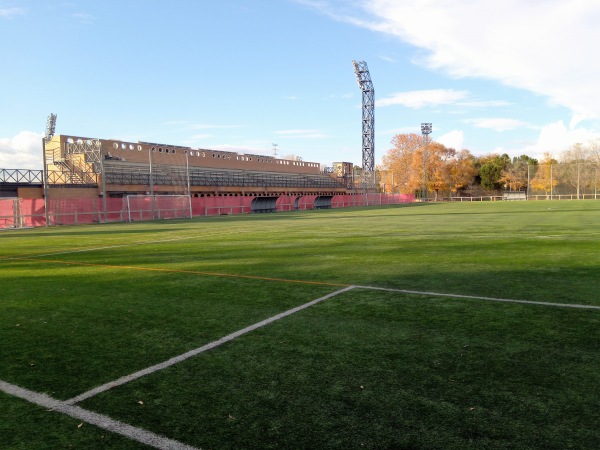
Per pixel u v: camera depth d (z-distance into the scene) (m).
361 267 9.21
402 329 4.93
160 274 8.84
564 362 3.88
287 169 80.44
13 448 2.73
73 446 2.74
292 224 23.78
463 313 5.50
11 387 3.62
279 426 2.92
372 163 82.38
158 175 46.44
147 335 4.91
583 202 54.09
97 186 37.44
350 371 3.79
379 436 2.77
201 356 4.23
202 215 39.00
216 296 6.77
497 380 3.55
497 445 2.64
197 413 3.12
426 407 3.13
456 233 16.56
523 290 6.72
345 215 34.06
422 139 88.94
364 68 80.62
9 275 9.17
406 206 56.44
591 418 2.94
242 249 12.74
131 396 3.41
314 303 6.20
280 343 4.55
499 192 88.56
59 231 22.59
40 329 5.21
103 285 7.84
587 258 9.78
